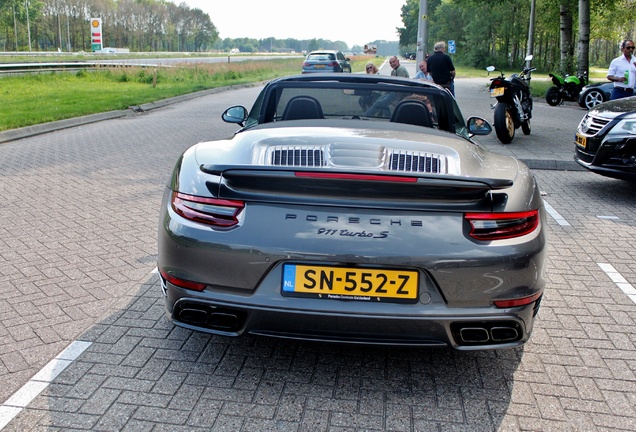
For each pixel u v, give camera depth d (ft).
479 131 14.47
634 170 22.94
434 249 8.78
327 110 13.71
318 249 8.79
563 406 9.34
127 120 48.37
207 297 9.18
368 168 9.77
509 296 9.05
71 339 11.19
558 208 22.30
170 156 31.30
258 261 8.93
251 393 9.44
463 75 166.50
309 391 9.55
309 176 8.58
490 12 249.75
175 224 9.43
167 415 8.79
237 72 130.41
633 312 13.17
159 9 549.13
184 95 70.18
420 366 10.48
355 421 8.77
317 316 8.86
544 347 11.38
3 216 19.56
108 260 15.67
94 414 8.78
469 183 8.52
